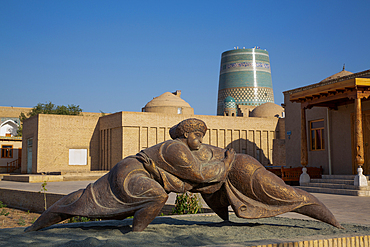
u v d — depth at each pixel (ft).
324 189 51.06
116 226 18.80
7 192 54.80
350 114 57.62
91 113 186.19
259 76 227.81
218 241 15.76
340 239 14.76
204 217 23.93
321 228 18.86
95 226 18.89
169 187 17.03
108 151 116.47
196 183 17.62
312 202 17.95
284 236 16.85
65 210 17.03
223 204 19.31
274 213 17.58
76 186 64.80
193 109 142.61
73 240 14.76
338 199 41.70
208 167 17.29
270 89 231.50
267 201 17.62
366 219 26.61
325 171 61.93
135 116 111.14
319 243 14.30
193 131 17.76
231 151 18.24
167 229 18.12
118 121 111.34
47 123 115.34
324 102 58.75
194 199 29.50
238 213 17.52
